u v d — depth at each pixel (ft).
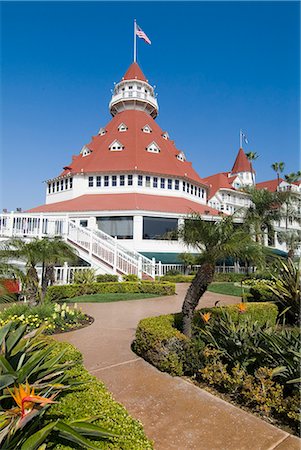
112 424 8.72
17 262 40.86
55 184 139.74
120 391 16.03
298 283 30.55
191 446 11.39
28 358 11.19
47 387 9.69
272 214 97.25
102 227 100.94
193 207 117.80
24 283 36.50
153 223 100.94
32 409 7.92
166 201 116.57
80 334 27.12
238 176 225.76
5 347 11.10
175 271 82.07
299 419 12.78
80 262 63.93
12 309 29.27
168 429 12.51
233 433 12.32
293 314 30.19
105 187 124.57
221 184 198.29
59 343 15.56
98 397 10.20
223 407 14.52
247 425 12.95
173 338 19.01
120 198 113.19
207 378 16.72
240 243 21.42
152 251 96.58
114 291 54.95
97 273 62.03
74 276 55.47
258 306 29.40
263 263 23.82
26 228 61.00
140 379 17.63
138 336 21.86
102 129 160.76
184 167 145.48
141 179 123.34
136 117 156.15
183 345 18.83
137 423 9.28
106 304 43.21
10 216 60.44
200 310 25.34
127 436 8.32
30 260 34.91
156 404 14.66
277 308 30.78
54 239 41.16
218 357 17.61
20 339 12.28
